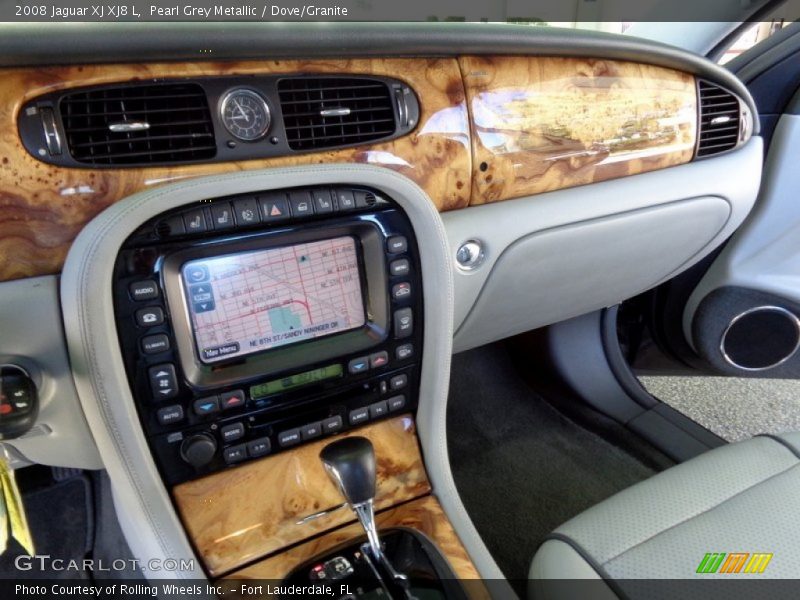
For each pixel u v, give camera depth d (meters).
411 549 0.71
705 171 1.05
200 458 0.66
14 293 0.59
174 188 0.56
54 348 0.61
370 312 0.70
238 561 0.69
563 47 0.84
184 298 0.60
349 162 0.70
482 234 0.87
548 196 0.92
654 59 0.93
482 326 1.06
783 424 1.45
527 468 1.35
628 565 0.65
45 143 0.58
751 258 1.34
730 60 1.39
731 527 0.68
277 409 0.69
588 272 1.06
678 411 1.45
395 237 0.68
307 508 0.72
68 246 0.61
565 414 1.51
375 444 0.77
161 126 0.62
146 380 0.60
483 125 0.82
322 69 0.69
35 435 0.65
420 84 0.77
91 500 1.16
